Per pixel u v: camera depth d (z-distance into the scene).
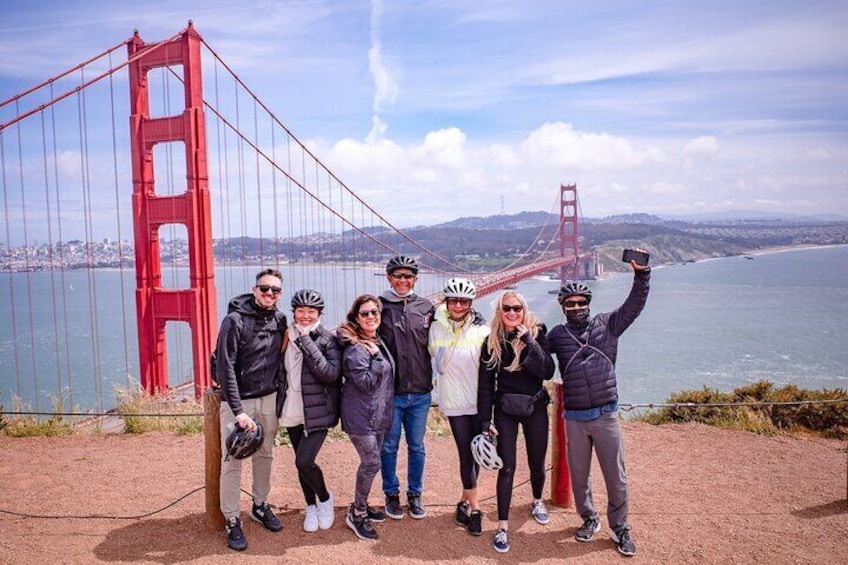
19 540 4.60
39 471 6.25
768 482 5.91
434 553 4.41
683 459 6.69
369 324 4.60
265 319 4.51
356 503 4.65
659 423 8.83
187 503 5.35
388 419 4.64
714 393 9.77
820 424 8.11
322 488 4.75
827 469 6.31
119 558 4.31
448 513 5.14
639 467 6.41
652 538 4.68
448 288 4.62
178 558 4.31
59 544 4.53
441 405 4.76
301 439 4.71
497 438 4.58
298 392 4.61
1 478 6.03
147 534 4.70
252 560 4.27
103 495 5.54
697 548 4.51
